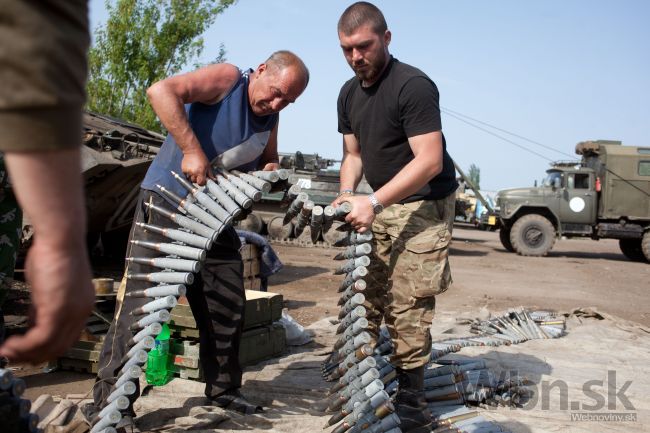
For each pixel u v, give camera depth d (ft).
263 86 11.59
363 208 10.92
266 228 59.26
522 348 20.52
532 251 61.05
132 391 9.55
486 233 95.04
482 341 20.68
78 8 3.10
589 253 70.23
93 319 16.30
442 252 12.01
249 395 14.37
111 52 63.57
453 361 15.87
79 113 3.10
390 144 12.25
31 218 3.10
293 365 17.25
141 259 10.86
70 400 12.52
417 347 12.05
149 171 11.97
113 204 31.68
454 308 29.89
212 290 12.68
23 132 2.91
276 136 13.05
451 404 14.02
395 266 12.16
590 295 36.81
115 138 28.99
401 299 12.08
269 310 18.04
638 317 30.17
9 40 2.86
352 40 11.55
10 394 5.33
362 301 10.77
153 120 64.13
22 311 22.29
